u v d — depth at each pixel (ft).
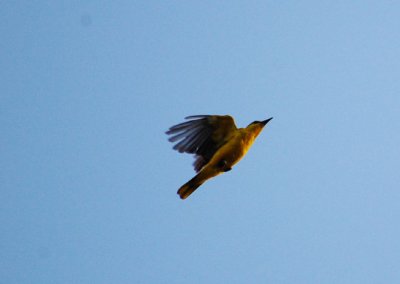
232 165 44.21
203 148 45.70
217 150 44.52
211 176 44.04
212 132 45.62
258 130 45.34
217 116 45.09
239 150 44.01
